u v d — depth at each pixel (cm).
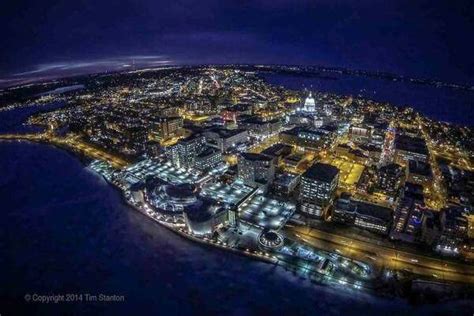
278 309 15900
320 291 16838
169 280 17875
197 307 16162
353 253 19162
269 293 16850
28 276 18238
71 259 19562
